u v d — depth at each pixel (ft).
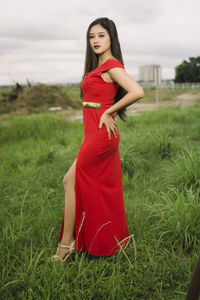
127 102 6.76
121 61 7.55
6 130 27.78
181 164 12.96
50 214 9.70
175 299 6.02
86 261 7.32
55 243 8.18
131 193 11.43
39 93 62.34
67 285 6.20
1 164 17.01
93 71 7.23
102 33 7.26
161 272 6.82
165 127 23.15
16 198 11.53
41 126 28.19
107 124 7.06
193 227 8.06
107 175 7.40
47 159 17.15
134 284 6.57
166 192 11.25
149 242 8.03
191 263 6.85
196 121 28.17
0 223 9.37
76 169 7.34
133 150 16.61
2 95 63.62
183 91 106.01
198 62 180.34
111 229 7.52
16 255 7.41
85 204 7.35
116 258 7.51
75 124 31.19
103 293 6.14
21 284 6.41
